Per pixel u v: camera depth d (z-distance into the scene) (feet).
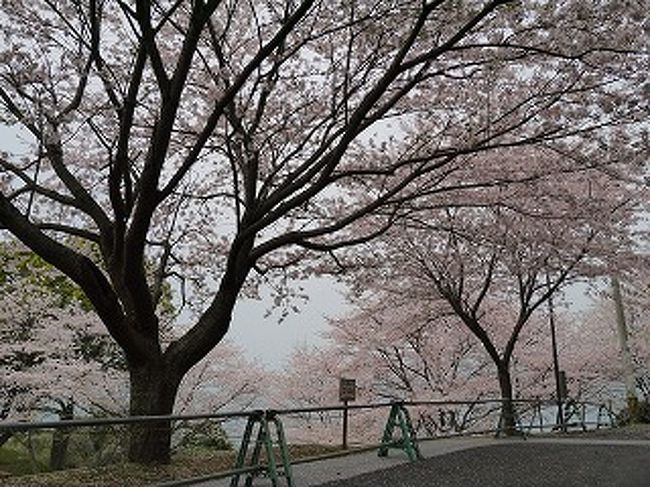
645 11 25.31
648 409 68.49
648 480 26.43
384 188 40.06
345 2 30.60
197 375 61.05
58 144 29.12
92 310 49.32
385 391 71.67
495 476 27.50
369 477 26.81
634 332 79.71
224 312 30.58
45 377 41.16
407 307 64.64
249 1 33.83
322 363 72.84
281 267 39.91
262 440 22.44
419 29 26.02
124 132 26.50
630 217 49.73
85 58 29.32
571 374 76.18
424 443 43.98
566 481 26.14
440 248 52.70
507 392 54.24
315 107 38.01
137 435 28.30
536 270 50.70
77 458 40.75
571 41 27.32
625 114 30.94
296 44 32.86
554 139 32.17
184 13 36.35
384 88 27.50
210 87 33.47
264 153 38.83
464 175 41.09
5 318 46.68
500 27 29.25
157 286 35.40
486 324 68.74
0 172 31.30
